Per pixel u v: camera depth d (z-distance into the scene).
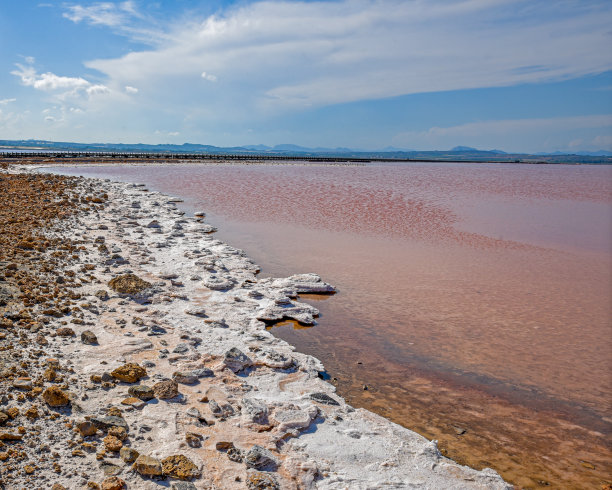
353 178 53.34
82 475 4.46
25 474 4.36
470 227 23.00
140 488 4.40
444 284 13.38
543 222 25.02
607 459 5.98
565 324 10.44
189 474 4.66
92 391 6.03
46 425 5.15
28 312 8.20
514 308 11.45
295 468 5.04
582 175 75.69
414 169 85.56
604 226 23.91
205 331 8.75
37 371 6.25
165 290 10.82
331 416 6.32
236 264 14.16
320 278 13.12
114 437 5.04
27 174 32.41
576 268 15.39
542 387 7.76
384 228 22.05
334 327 10.06
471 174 71.94
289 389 7.02
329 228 21.66
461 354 8.91
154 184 38.31
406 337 9.62
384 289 12.79
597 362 8.65
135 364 6.70
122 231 16.66
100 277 11.02
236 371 7.30
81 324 8.14
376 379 7.89
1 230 14.21
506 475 5.57
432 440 5.94
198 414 5.84
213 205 27.73
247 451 5.21
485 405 7.19
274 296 11.32
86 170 49.22
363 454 5.46
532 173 81.00
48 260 11.63
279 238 19.09
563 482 5.48
